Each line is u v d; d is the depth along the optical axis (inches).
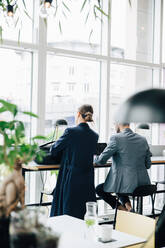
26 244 50.6
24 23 177.3
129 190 155.3
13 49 177.5
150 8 231.8
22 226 50.9
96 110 209.2
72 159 140.9
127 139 157.1
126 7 218.1
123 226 96.2
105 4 207.0
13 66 178.1
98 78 209.8
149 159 163.8
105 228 75.1
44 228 54.8
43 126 180.4
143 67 229.9
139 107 42.4
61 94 194.5
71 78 198.5
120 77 220.1
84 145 142.0
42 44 179.8
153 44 234.5
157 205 231.9
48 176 186.7
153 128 234.5
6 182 61.1
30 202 184.1
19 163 62.9
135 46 224.7
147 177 160.7
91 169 145.6
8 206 60.4
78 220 91.2
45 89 181.2
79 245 71.9
